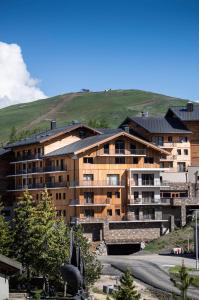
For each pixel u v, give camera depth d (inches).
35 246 3090.6
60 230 3065.9
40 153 5408.5
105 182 4958.2
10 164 5826.8
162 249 4611.2
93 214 4926.2
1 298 2079.2
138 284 3277.6
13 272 2114.9
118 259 4205.2
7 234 3289.9
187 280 1627.7
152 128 5989.2
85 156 4916.3
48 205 3287.4
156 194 5083.7
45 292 2787.9
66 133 5413.4
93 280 2920.8
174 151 6023.6
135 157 5068.9
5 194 5757.9
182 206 5088.6
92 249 4790.8
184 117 6122.1
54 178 5226.4
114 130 5792.3
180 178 5639.8
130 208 4997.5
